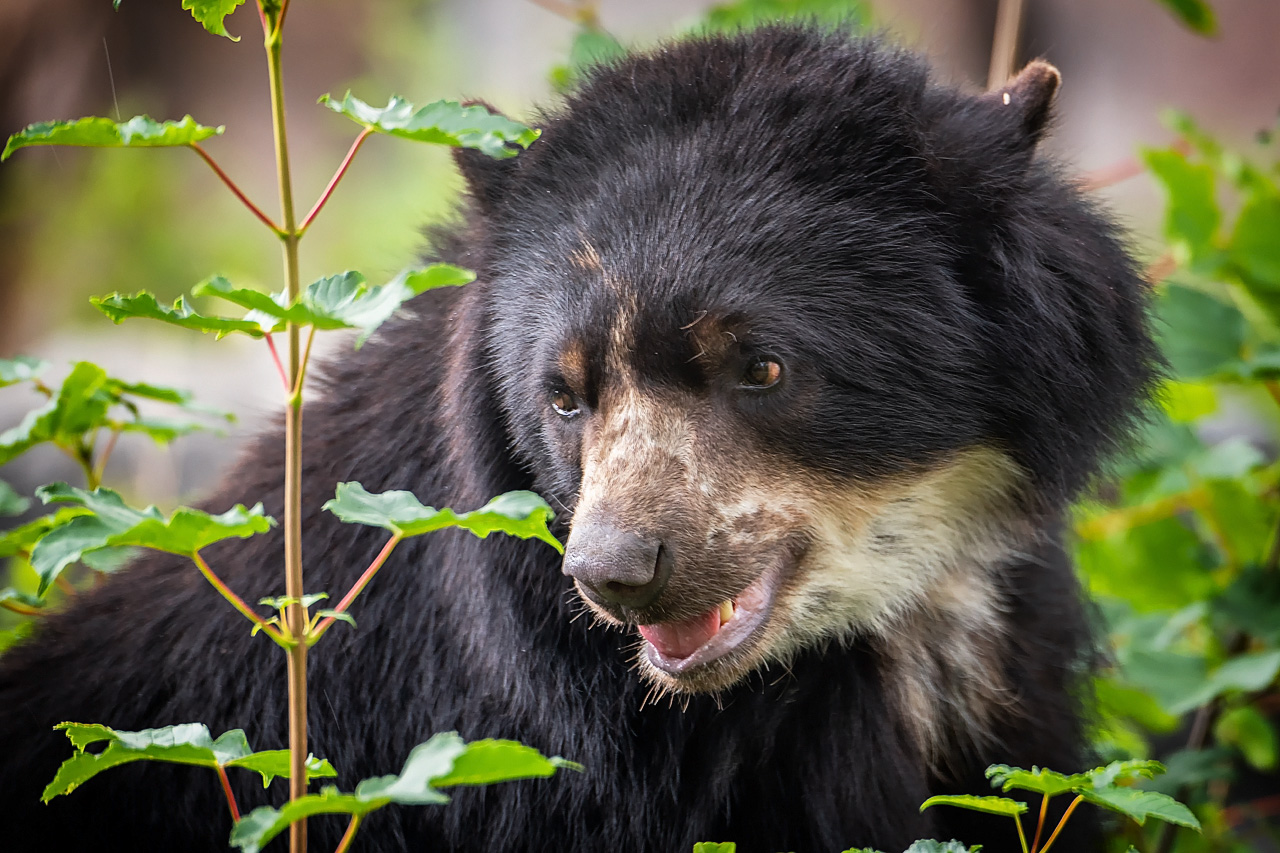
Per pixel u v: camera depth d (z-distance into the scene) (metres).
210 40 29.08
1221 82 30.05
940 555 7.35
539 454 7.05
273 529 7.63
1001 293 6.88
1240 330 8.95
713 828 7.21
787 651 7.11
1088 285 7.04
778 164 6.84
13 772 7.55
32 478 14.24
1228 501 9.31
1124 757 8.50
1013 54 10.61
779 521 6.73
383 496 4.48
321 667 7.54
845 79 7.06
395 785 3.76
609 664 7.03
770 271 6.59
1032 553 7.73
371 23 29.92
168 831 7.47
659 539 6.28
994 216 6.88
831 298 6.65
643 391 6.60
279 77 4.27
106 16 20.22
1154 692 8.41
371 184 27.00
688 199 6.73
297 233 4.34
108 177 23.72
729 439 6.61
